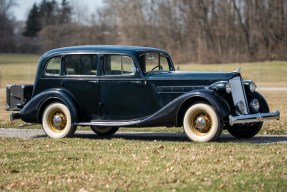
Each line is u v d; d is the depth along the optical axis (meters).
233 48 121.56
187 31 129.88
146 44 137.75
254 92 18.47
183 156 14.03
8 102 20.11
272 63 100.62
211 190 10.73
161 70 18.83
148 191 10.80
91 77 18.56
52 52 19.25
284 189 10.69
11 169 13.15
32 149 15.92
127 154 14.66
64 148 16.03
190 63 121.56
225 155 14.12
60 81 19.00
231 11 122.69
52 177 12.14
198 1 125.94
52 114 19.03
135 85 18.03
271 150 14.89
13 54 182.38
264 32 119.19
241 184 11.03
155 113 17.59
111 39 153.00
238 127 18.59
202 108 16.89
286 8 117.88
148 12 139.38
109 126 18.22
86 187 11.19
